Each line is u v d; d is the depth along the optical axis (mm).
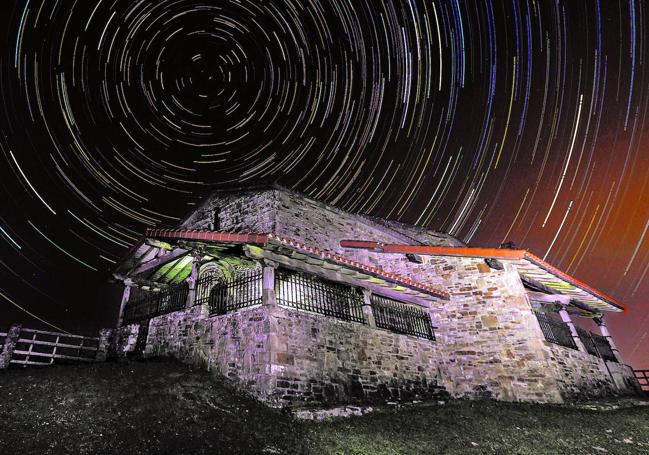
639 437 7309
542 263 12266
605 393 13086
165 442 6004
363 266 11289
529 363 11172
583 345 14008
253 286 9844
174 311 11586
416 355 11930
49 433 5898
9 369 9062
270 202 13328
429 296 12984
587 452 6500
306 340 9266
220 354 9461
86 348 12086
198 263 11508
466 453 6445
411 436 7246
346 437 6902
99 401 7129
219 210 14914
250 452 5992
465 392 11930
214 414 7191
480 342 12258
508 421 8328
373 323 11391
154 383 8273
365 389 9891
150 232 11078
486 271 12953
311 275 10648
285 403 8031
